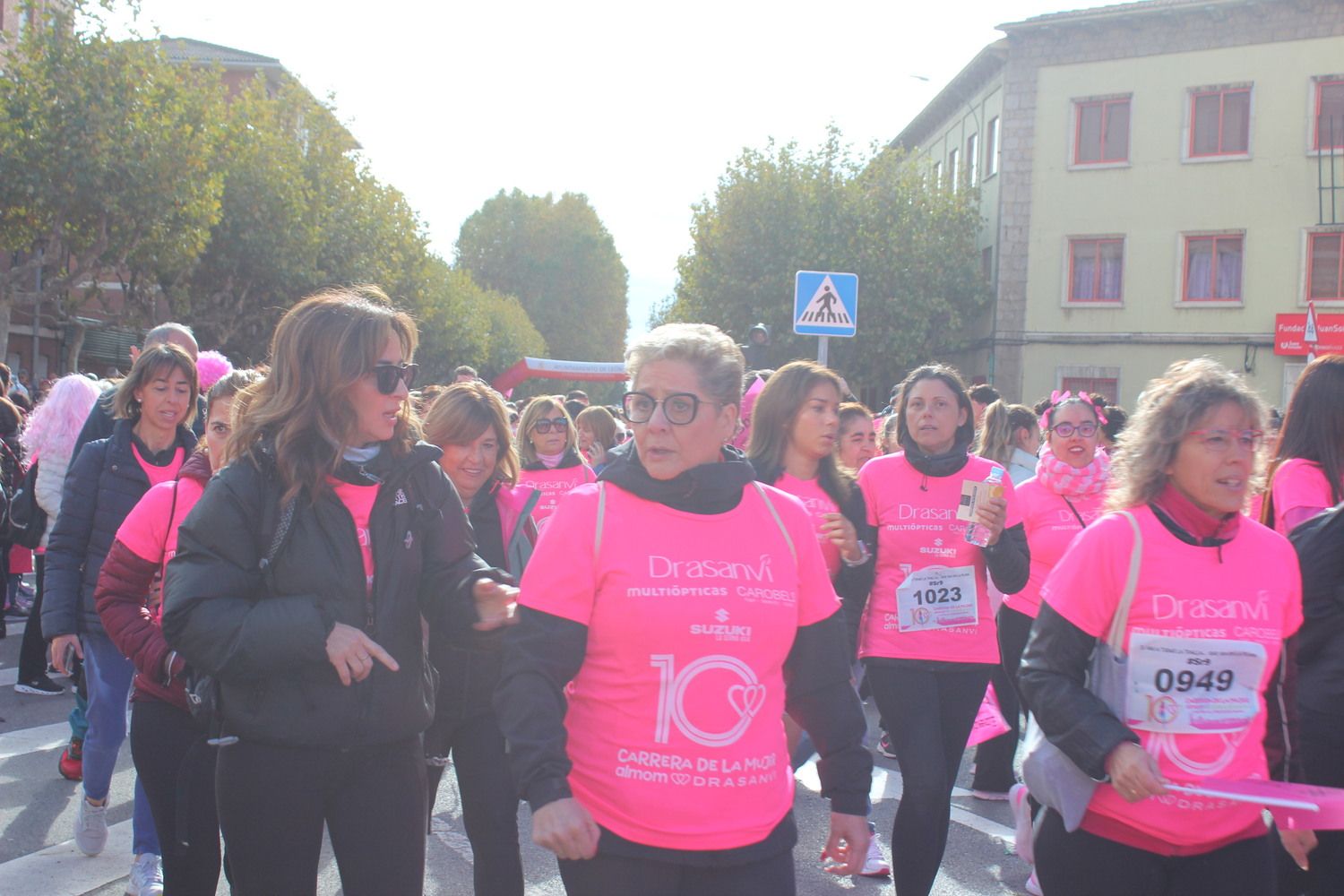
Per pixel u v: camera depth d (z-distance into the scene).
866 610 4.61
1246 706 2.83
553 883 4.94
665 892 2.49
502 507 4.79
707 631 2.52
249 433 2.86
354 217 33.06
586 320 77.69
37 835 5.26
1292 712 3.01
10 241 22.48
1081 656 2.87
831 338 31.64
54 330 33.50
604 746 2.54
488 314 58.16
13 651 9.41
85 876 4.76
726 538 2.62
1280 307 27.33
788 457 4.69
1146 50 28.33
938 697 4.49
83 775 4.91
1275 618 2.87
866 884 4.98
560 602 2.57
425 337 43.50
